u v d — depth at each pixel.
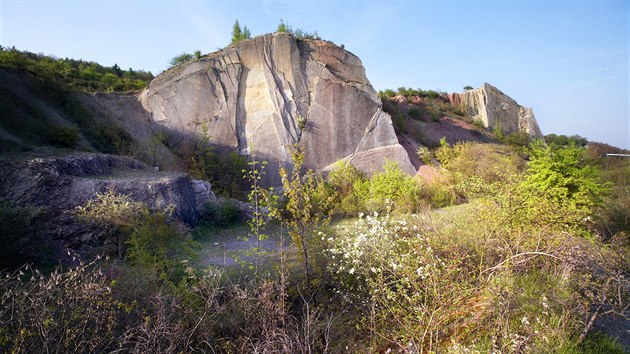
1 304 3.31
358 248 5.59
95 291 3.66
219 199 13.27
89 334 3.55
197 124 20.11
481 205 6.89
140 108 20.14
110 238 7.44
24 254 6.08
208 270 6.10
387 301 4.75
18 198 7.52
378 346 4.55
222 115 20.31
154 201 9.55
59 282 3.70
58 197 8.12
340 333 4.72
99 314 3.58
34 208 6.88
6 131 11.00
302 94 20.98
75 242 7.50
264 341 4.02
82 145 13.77
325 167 20.45
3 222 5.78
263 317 4.35
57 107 15.53
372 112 21.47
